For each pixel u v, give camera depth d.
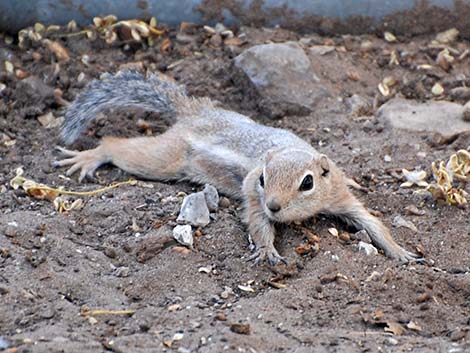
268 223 11.28
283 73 14.75
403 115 14.26
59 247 10.77
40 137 13.98
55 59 15.39
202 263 10.75
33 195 12.13
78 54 15.64
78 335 9.16
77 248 10.83
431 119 14.15
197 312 9.71
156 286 10.28
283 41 15.88
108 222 11.50
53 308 9.67
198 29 16.12
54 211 11.80
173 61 15.60
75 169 13.03
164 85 14.27
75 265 10.52
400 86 15.26
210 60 15.52
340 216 11.90
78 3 15.88
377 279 10.46
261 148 12.49
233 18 16.12
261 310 9.79
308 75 14.88
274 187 11.09
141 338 9.16
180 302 10.00
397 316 9.86
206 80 15.17
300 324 9.64
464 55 15.66
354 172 13.03
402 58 15.69
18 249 10.64
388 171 13.06
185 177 13.09
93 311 9.70
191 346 9.05
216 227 11.38
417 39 16.12
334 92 14.96
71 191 12.45
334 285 10.34
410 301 10.16
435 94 15.05
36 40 15.64
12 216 11.37
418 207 12.26
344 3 16.03
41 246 10.77
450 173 12.65
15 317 9.52
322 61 15.39
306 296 10.10
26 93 14.59
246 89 14.88
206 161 12.81
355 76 15.28
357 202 11.82
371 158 13.37
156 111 14.13
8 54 15.44
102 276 10.39
